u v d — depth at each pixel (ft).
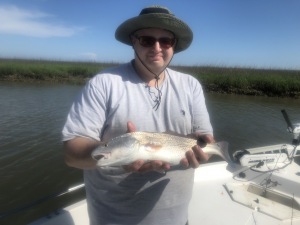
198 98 2.93
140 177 2.57
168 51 2.69
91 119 2.46
